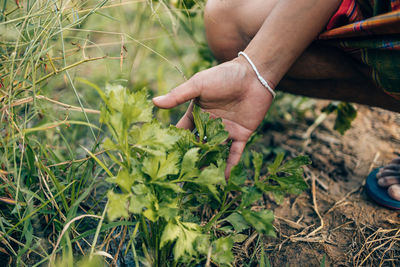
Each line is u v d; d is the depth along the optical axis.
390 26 0.88
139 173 0.79
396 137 1.67
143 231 0.97
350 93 1.33
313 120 1.84
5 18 1.10
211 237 0.93
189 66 1.92
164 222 0.86
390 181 1.29
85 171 1.12
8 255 1.02
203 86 1.00
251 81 1.05
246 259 1.09
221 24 1.31
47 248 1.04
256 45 1.03
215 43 1.39
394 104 1.25
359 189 1.39
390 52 0.93
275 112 1.85
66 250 1.02
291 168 0.88
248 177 1.44
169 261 1.00
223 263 0.90
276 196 0.85
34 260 1.01
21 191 0.96
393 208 1.27
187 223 0.85
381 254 1.11
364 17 1.07
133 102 0.77
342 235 1.19
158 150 0.78
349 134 1.71
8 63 1.09
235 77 1.02
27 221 0.94
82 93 1.71
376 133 1.70
